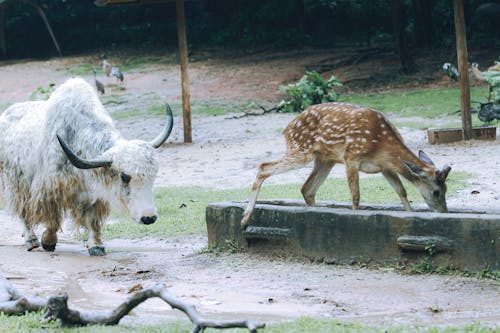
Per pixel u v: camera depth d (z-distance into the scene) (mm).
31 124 10016
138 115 25469
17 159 10094
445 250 7816
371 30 38062
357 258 8305
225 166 16969
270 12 38250
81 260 9305
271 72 31797
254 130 21750
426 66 30953
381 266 8164
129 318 6398
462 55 17188
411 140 18266
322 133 8922
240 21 38562
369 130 8703
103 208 9703
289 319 6414
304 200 9594
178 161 18109
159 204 13172
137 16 40594
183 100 20609
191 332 5332
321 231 8508
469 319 6363
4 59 38875
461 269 7758
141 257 9484
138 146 8961
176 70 33281
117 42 39844
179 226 11516
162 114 25422
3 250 10008
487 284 7383
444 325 6102
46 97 21312
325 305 6973
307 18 37969
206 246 9977
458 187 12641
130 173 8828
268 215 8883
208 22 39562
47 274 8516
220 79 31203
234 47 37312
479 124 19938
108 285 8008
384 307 6844
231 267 8578
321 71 31562
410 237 7938
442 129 17562
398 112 23188
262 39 37375
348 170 8766
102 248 9766
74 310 6008
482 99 24266
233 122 23391
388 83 29203
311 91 24703
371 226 8203
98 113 9570
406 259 8039
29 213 10148
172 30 39219
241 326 5230
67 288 7867
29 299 6359
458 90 26547
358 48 34750
